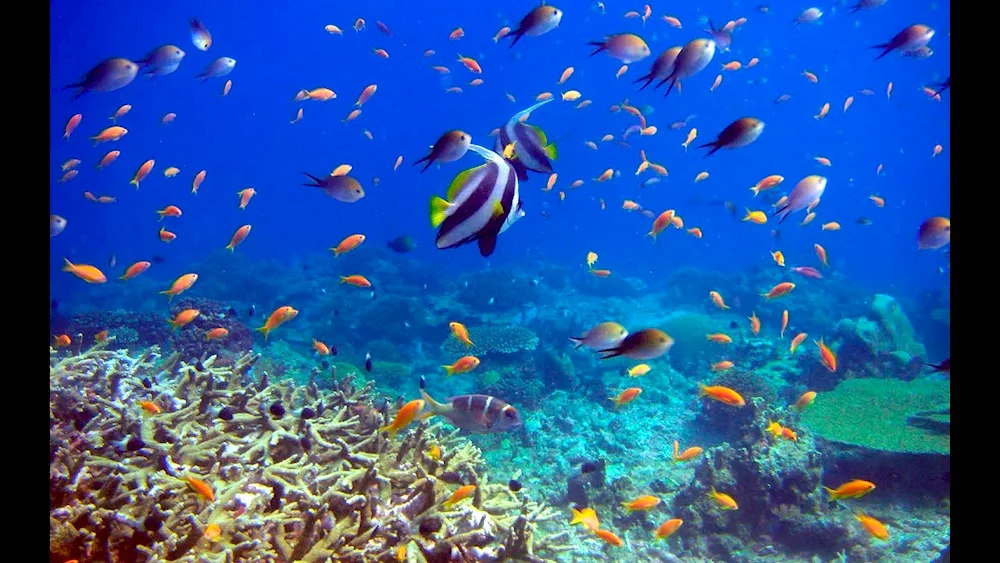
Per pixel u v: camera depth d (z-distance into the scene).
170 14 75.19
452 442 5.61
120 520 2.97
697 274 22.31
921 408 8.78
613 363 12.88
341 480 3.80
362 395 5.74
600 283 23.92
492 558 3.79
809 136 95.06
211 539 3.04
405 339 15.59
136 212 69.44
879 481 7.49
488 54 84.50
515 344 12.55
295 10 80.38
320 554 3.27
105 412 3.77
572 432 9.66
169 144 99.38
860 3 8.89
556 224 52.00
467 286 19.66
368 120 99.12
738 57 62.09
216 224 61.22
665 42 60.12
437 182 79.25
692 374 12.58
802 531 6.53
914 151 106.88
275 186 87.75
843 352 11.25
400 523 3.69
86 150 87.12
